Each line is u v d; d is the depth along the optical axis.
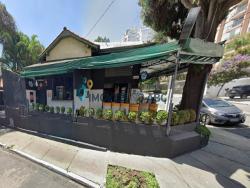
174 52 3.91
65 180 3.87
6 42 14.73
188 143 4.97
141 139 4.70
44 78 9.48
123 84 7.04
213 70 20.84
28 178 3.94
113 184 3.46
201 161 4.50
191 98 5.86
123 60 4.66
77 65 5.94
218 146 5.71
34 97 9.17
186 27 3.73
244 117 8.95
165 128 4.50
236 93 19.06
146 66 6.64
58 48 9.36
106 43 8.78
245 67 18.25
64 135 6.07
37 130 6.97
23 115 7.59
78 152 5.07
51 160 4.71
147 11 8.21
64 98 8.96
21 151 5.46
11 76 8.55
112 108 5.74
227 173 3.98
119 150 4.97
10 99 8.58
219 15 5.39
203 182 3.60
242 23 28.17
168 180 3.62
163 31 8.70
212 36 5.41
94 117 5.42
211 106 9.23
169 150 4.49
